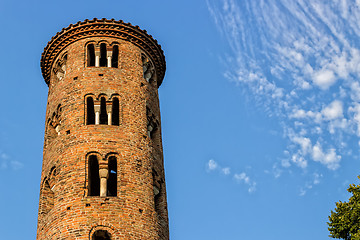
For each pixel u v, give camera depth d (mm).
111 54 56531
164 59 61844
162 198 50000
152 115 54375
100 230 43531
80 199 45156
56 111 53406
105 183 46781
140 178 47875
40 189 50750
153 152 51125
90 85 53031
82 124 50156
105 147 48500
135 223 44750
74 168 47219
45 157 52125
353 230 45125
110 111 51688
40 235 46156
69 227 43656
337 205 46969
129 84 54125
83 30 57656
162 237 46219
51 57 59000
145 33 59438
